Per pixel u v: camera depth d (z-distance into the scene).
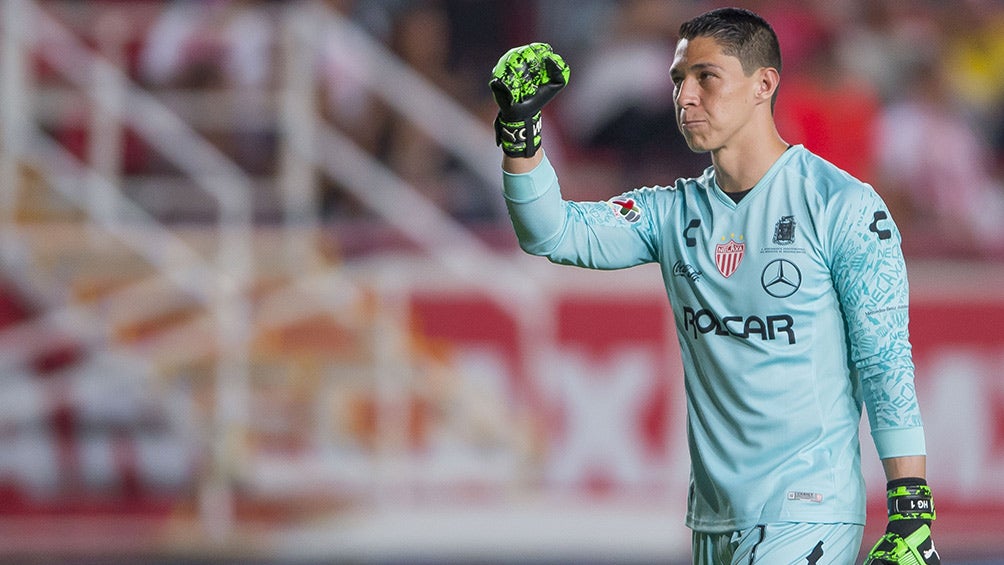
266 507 32.06
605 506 32.03
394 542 32.06
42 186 33.59
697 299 13.43
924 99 37.59
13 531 31.70
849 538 13.20
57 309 32.69
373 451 32.41
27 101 33.97
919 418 12.71
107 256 33.22
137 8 36.50
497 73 13.09
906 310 12.86
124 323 32.75
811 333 13.00
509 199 13.53
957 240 33.66
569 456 32.19
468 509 32.16
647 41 36.72
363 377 32.59
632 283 32.34
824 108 35.34
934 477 32.00
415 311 32.75
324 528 32.06
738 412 13.27
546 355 32.31
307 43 33.56
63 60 34.28
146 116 33.72
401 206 33.75
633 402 32.16
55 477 32.00
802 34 36.97
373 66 35.16
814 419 13.07
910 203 36.34
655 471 32.06
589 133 36.22
